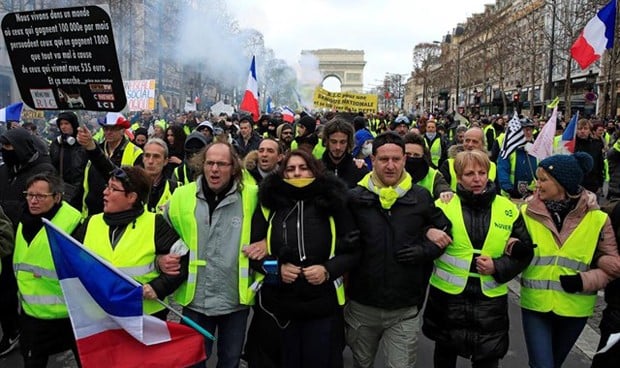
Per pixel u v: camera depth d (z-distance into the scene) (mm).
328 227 3709
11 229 4418
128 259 3717
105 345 3570
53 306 3957
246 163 5973
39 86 4465
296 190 3668
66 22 4258
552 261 3912
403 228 3793
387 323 3904
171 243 3803
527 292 4023
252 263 3775
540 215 3920
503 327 3900
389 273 3795
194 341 3719
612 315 3822
